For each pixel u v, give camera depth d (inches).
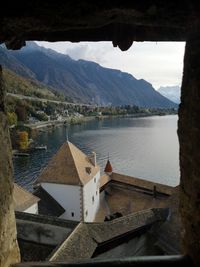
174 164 2541.8
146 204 1249.4
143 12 144.9
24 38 181.8
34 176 2094.0
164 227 670.5
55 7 138.7
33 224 651.5
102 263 195.2
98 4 139.4
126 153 2945.4
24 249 637.9
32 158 2640.3
